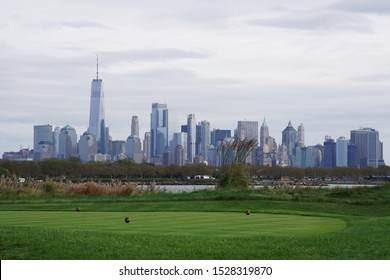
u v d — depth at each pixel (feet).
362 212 108.88
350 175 468.34
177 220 80.33
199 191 136.36
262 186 148.66
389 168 483.92
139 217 85.35
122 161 420.77
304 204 113.70
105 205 109.70
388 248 52.54
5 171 269.64
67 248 50.96
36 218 83.56
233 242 54.75
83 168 386.11
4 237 54.44
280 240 56.13
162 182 365.81
